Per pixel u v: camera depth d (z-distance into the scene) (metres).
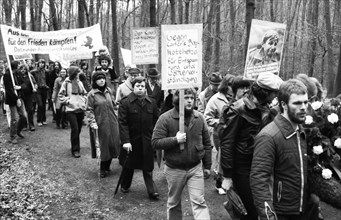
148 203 6.30
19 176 7.57
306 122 4.64
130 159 6.39
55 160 8.73
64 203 6.28
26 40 11.27
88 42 11.97
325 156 4.85
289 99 3.39
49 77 14.61
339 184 4.54
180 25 4.95
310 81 5.25
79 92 9.05
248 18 9.50
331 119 5.13
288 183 3.44
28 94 11.47
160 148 4.84
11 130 10.14
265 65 6.06
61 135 11.21
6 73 9.99
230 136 4.05
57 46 11.78
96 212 5.91
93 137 7.66
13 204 6.19
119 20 42.53
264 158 3.42
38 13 27.94
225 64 23.58
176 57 4.97
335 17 26.80
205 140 5.03
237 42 26.70
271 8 26.98
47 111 15.57
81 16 19.41
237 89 5.48
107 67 9.48
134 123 6.30
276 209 3.49
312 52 26.61
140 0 29.94
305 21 27.98
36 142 10.31
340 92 14.05
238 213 4.18
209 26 22.58
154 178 7.55
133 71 8.19
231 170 4.09
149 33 9.24
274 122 3.51
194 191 4.79
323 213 5.66
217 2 24.22
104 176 7.58
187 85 4.94
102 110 7.34
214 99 6.50
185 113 4.87
